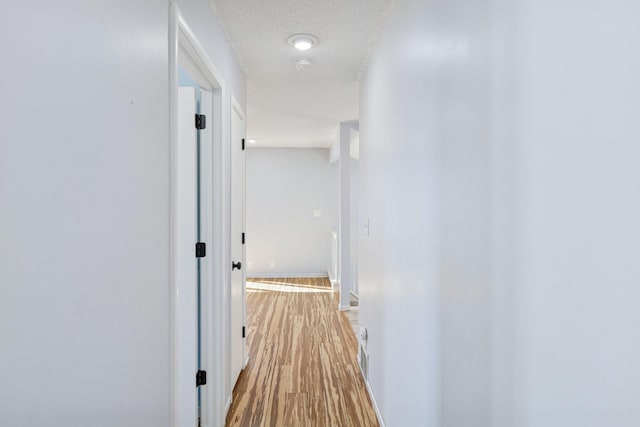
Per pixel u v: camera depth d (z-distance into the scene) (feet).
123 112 3.01
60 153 2.23
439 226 4.20
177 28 4.39
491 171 3.01
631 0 1.72
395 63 6.17
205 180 6.97
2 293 1.80
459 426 3.65
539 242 2.39
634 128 1.71
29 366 1.98
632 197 1.73
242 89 9.48
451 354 3.85
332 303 16.58
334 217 22.99
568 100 2.13
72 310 2.35
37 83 2.03
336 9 6.53
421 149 4.80
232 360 8.23
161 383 3.84
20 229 1.92
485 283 3.12
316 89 11.10
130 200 3.14
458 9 3.66
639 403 1.71
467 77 3.46
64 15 2.26
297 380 9.08
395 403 6.07
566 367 2.16
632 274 1.74
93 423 2.58
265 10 6.57
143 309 3.41
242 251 9.55
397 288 5.99
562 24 2.17
